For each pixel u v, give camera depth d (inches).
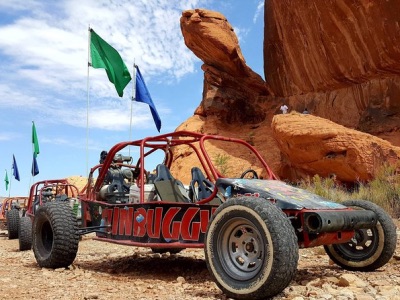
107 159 251.6
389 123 855.7
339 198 458.3
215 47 1187.9
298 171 829.2
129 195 252.1
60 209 244.2
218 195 194.2
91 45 631.8
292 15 1012.5
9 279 203.3
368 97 902.4
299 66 1056.2
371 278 184.1
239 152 1075.3
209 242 159.2
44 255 248.1
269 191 175.5
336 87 986.7
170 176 238.2
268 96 1230.9
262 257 144.8
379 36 826.2
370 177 689.6
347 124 941.8
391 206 436.8
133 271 234.4
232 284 150.6
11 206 660.1
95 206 252.8
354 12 848.9
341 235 173.3
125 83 637.3
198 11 1219.2
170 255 296.8
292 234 143.6
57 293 167.9
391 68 852.0
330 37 920.9
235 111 1237.1
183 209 196.5
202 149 210.1
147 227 209.3
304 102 1071.6
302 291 158.1
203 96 1353.3
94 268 248.1
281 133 789.9
